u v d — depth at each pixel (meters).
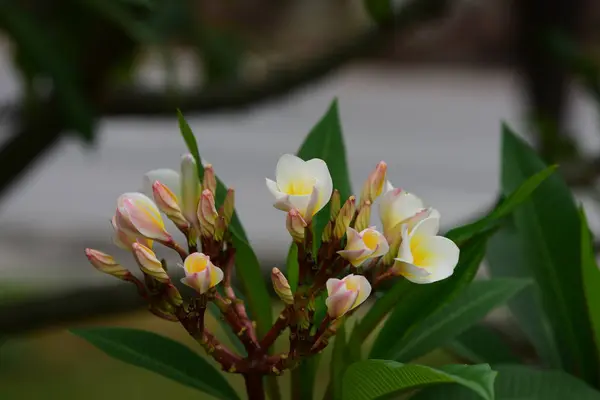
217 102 2.16
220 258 1.19
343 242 1.18
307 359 1.23
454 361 1.44
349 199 1.17
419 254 1.18
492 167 8.08
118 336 1.25
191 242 1.20
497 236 1.37
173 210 1.19
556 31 2.06
